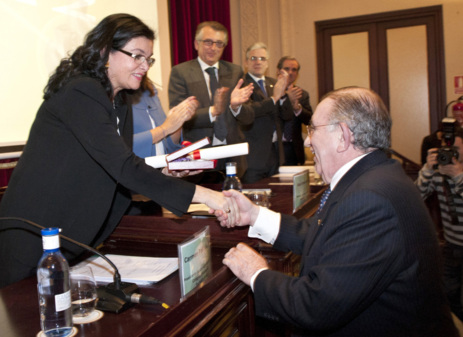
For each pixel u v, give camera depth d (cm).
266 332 164
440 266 122
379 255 110
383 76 631
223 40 338
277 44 655
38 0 274
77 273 109
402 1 611
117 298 106
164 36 421
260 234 159
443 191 268
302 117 438
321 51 650
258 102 363
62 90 147
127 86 159
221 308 115
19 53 263
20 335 96
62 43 289
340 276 110
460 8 591
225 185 198
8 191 152
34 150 149
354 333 120
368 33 631
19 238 146
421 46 612
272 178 287
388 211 113
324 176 138
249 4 608
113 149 141
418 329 116
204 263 121
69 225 148
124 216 175
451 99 604
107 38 151
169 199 145
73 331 96
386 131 130
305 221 161
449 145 254
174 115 226
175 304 105
